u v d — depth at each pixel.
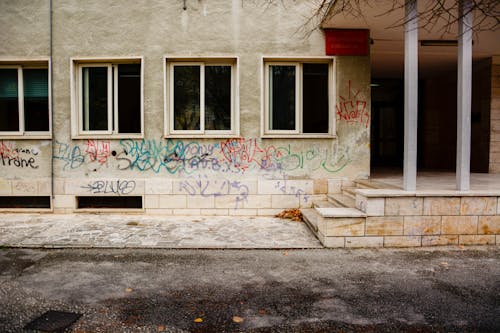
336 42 8.09
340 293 4.17
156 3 8.11
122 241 6.15
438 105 12.64
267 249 5.82
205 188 8.14
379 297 4.06
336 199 7.46
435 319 3.55
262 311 3.73
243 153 8.15
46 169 8.28
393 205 5.84
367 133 8.18
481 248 5.80
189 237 6.40
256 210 8.16
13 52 8.24
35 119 8.55
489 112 10.02
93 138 8.17
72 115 8.22
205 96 8.35
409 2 5.98
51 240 6.18
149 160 8.17
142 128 8.15
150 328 3.39
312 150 8.17
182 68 8.34
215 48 8.12
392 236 5.87
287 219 7.79
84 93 8.45
